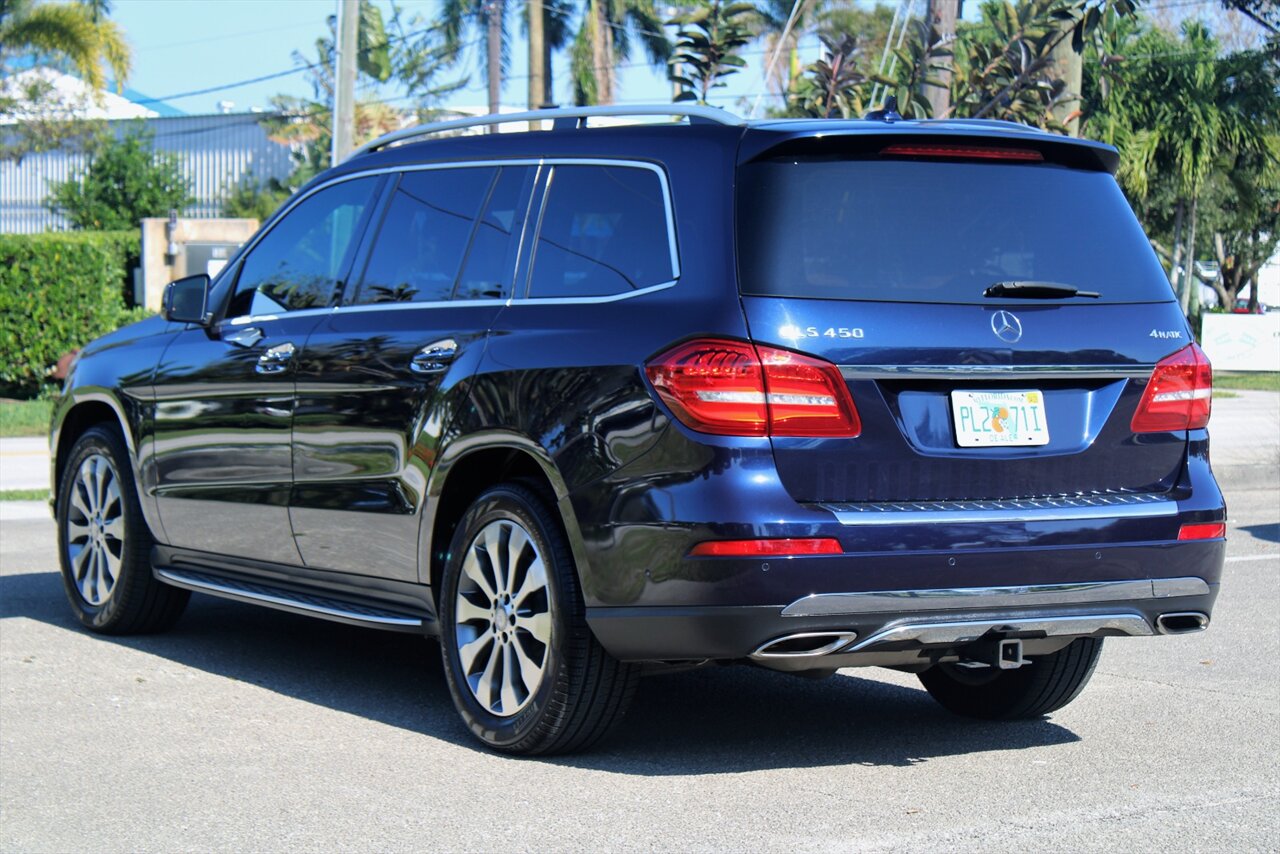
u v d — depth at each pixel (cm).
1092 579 479
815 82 1220
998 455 474
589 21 4572
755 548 445
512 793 470
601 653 485
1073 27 1205
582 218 517
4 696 594
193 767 498
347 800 462
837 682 639
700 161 486
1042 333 481
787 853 414
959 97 1225
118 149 4184
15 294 2222
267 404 611
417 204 584
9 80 3562
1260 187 3834
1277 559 966
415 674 638
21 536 1045
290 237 641
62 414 734
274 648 689
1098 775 495
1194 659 681
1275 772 498
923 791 475
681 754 517
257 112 5044
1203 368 509
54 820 445
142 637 713
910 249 476
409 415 544
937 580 460
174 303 655
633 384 467
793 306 458
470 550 520
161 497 673
